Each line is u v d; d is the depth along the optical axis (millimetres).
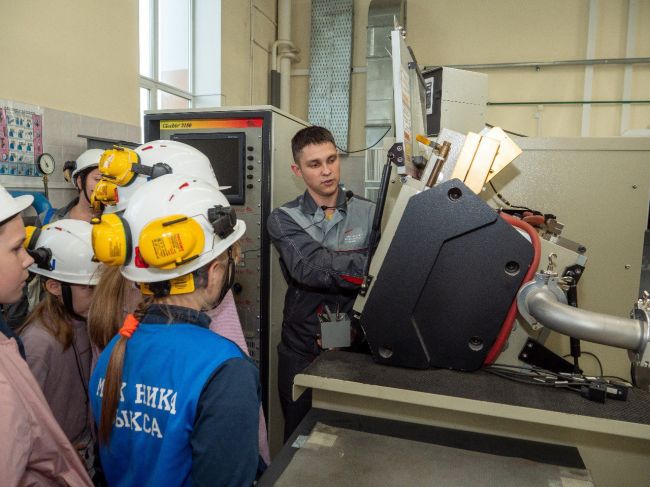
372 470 789
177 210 759
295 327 1688
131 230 752
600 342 830
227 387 693
